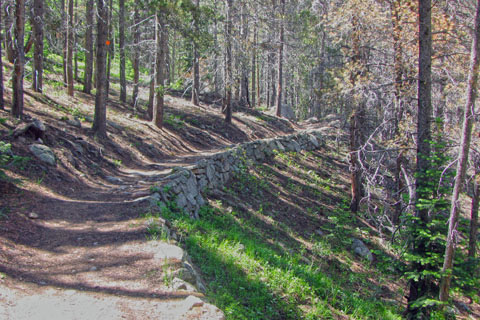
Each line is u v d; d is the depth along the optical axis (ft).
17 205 24.77
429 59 29.68
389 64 39.37
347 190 66.39
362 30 41.88
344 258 42.16
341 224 50.67
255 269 24.35
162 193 31.12
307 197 57.41
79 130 43.91
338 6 45.01
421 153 29.63
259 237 37.19
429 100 29.89
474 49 23.91
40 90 51.75
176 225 26.23
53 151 35.17
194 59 83.41
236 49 77.46
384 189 48.11
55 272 17.34
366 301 30.96
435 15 35.04
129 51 70.44
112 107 66.39
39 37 51.11
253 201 48.01
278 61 100.42
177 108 80.69
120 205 27.78
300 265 30.12
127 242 21.12
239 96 113.80
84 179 34.68
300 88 141.08
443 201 26.78
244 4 80.84
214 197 42.14
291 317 20.33
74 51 67.92
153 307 14.87
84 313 14.03
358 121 47.88
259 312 19.10
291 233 43.29
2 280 15.58
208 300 16.63
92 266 18.17
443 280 25.62
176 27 56.13
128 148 47.24
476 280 26.48
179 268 18.33
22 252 18.98
